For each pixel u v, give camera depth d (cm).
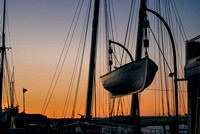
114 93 2169
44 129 3028
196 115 1592
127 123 2545
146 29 1867
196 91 1678
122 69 1939
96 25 3038
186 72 1728
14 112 3525
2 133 2736
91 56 2983
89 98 2895
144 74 1803
